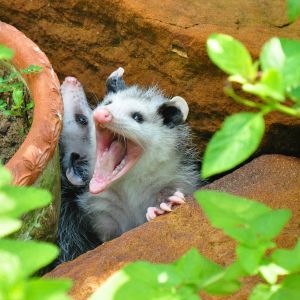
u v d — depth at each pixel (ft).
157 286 7.74
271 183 15.64
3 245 6.79
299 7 8.72
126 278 7.71
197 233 14.03
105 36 18.98
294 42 8.00
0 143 17.98
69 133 19.49
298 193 15.03
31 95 16.15
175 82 18.53
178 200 16.79
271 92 7.29
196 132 19.13
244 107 17.81
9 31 16.39
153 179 18.81
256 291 8.27
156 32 17.93
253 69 7.67
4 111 17.12
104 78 19.66
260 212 8.15
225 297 11.51
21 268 6.46
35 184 14.30
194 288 8.02
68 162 19.60
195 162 19.56
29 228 14.56
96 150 18.15
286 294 8.13
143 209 19.19
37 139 14.29
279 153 18.24
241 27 17.62
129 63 19.01
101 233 19.63
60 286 6.39
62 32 19.42
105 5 18.29
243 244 8.00
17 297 6.30
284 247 12.87
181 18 17.84
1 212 6.93
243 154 7.39
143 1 18.11
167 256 13.48
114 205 19.08
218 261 12.92
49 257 6.66
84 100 19.72
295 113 7.67
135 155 18.38
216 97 18.07
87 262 13.66
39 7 19.29
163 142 18.52
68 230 19.52
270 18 17.84
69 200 19.75
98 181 17.89
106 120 17.16
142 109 18.29
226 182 16.15
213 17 17.90
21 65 16.02
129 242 14.06
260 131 7.44
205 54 17.43
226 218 8.03
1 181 7.00
